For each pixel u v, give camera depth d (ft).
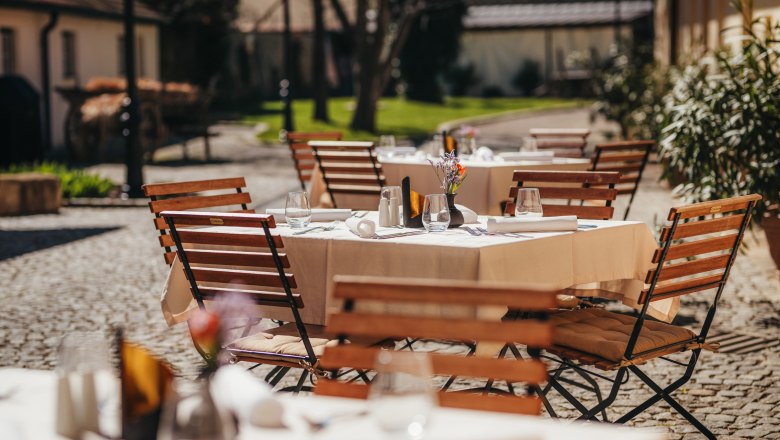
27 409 9.08
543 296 10.21
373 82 102.42
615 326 17.21
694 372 21.33
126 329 25.57
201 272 16.89
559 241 17.22
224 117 117.50
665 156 32.50
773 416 18.61
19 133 69.15
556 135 38.70
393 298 10.60
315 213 19.60
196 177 64.13
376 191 32.78
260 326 23.07
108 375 9.19
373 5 160.76
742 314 26.32
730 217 16.66
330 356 10.67
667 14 79.46
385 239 16.96
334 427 8.39
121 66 102.73
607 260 17.98
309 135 38.45
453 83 173.88
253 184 60.49
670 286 16.12
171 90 75.72
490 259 15.98
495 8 182.29
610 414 18.80
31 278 32.48
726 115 29.94
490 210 30.99
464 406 10.07
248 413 8.51
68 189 53.52
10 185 48.16
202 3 123.65
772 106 28.84
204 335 8.01
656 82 65.36
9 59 81.82
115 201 52.34
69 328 25.79
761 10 44.45
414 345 23.32
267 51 159.43
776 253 29.17
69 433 8.41
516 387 20.56
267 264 16.26
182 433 7.41
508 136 95.55
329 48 164.86
